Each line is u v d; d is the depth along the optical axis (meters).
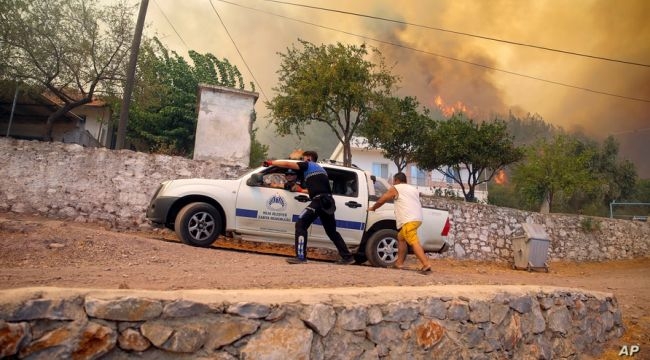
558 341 5.84
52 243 6.11
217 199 7.71
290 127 16.17
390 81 15.40
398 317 4.12
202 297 3.18
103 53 15.98
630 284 10.07
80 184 10.39
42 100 18.67
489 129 20.09
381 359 3.91
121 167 10.77
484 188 36.19
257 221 7.76
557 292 6.12
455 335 4.56
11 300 2.54
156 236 10.38
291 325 3.43
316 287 4.88
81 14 15.50
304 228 6.75
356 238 8.04
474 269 11.88
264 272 5.42
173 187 7.79
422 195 14.27
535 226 13.01
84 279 4.17
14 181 9.98
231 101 14.09
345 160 15.09
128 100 13.27
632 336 6.93
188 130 23.34
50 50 15.16
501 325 5.05
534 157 22.69
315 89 14.47
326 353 3.58
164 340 2.91
